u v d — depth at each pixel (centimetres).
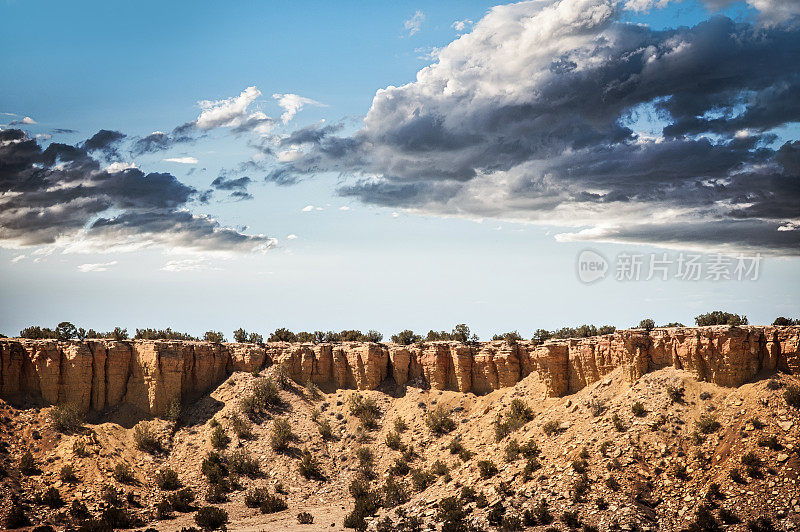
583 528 7081
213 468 9969
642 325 10156
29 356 10494
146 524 8525
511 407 10531
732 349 8594
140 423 10700
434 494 8844
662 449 7975
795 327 8469
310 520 8569
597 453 8188
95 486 9056
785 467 7150
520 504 7731
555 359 10438
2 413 9856
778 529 6512
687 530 6762
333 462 10606
